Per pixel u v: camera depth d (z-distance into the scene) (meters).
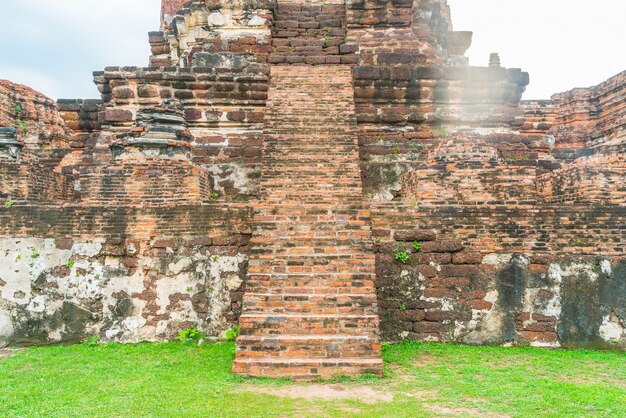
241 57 16.94
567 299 10.64
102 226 10.96
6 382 8.16
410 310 10.70
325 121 12.77
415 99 15.23
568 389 7.74
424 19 18.12
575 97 26.09
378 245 10.79
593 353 10.12
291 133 12.41
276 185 11.15
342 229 10.23
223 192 14.94
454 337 10.64
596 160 12.84
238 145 15.18
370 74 14.98
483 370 8.73
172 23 20.05
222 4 17.75
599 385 8.07
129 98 15.05
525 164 12.84
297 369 8.29
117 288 10.87
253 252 9.87
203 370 8.70
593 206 10.85
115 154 12.14
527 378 8.33
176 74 15.02
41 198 13.88
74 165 15.76
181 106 12.94
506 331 10.61
